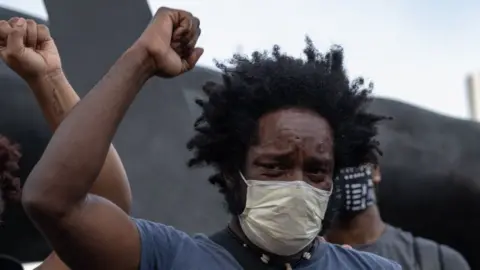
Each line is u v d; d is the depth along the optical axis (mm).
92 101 1854
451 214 4891
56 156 1805
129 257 1936
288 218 1991
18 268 3053
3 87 4074
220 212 3889
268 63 2172
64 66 3678
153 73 1934
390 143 4836
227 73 2213
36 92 2186
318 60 2318
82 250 1881
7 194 2594
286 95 2072
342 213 3148
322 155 2025
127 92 1878
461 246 4984
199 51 1995
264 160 2025
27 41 2158
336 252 2152
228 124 2143
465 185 4805
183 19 1961
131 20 3791
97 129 1827
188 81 4277
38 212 1808
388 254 3084
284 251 2031
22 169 4109
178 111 3928
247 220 2041
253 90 2078
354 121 2273
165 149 3834
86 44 3729
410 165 4812
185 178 3836
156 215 3707
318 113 2100
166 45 1910
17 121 4070
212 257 2014
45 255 4324
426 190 4816
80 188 1814
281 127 2029
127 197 2250
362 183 3121
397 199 4840
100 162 1831
